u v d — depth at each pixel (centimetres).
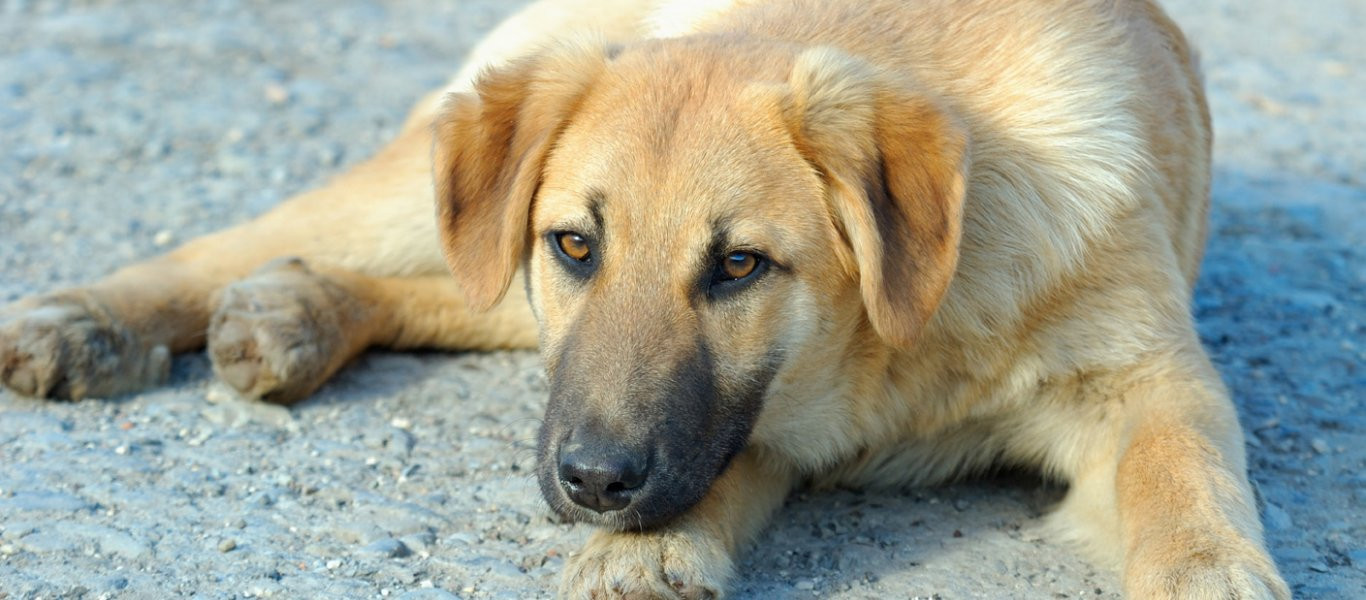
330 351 656
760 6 599
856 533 545
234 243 718
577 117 514
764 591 495
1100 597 494
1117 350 541
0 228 857
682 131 488
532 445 610
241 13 1377
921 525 552
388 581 497
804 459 555
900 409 552
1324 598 490
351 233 710
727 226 475
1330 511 558
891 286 480
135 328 664
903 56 554
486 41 791
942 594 493
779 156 486
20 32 1255
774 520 556
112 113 1078
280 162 1002
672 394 465
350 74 1225
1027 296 528
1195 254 670
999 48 560
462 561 512
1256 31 1427
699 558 479
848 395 541
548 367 510
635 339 468
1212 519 481
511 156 522
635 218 479
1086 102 552
